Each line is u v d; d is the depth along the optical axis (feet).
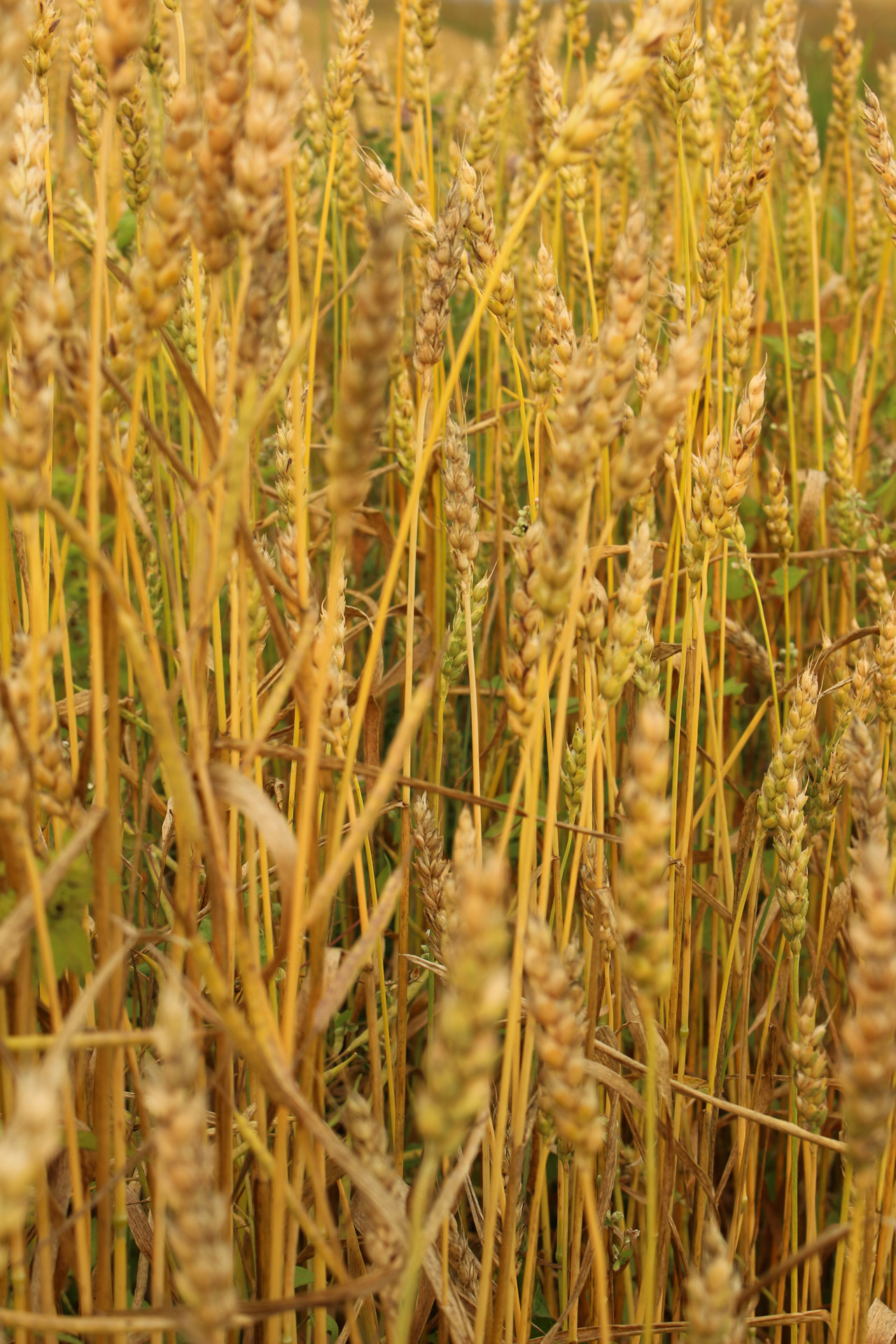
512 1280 2.69
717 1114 3.36
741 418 2.94
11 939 2.28
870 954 2.14
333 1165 2.87
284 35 2.24
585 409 2.27
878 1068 2.16
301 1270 3.03
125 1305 2.58
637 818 2.16
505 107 4.21
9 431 2.19
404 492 4.05
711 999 3.42
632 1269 3.37
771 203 4.34
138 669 2.25
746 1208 3.23
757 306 5.17
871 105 3.24
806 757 3.24
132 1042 2.32
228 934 2.51
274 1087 2.35
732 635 3.52
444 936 2.69
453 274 2.74
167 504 3.48
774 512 4.00
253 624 2.77
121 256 4.50
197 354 2.96
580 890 3.16
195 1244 2.08
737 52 4.81
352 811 2.75
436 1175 2.96
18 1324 2.33
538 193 2.32
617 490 2.36
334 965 2.73
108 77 2.27
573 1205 3.03
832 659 3.90
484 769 4.12
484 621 4.37
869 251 5.62
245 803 2.38
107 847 2.45
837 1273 2.88
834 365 5.73
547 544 2.31
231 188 2.30
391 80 5.74
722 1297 2.30
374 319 2.11
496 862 2.06
